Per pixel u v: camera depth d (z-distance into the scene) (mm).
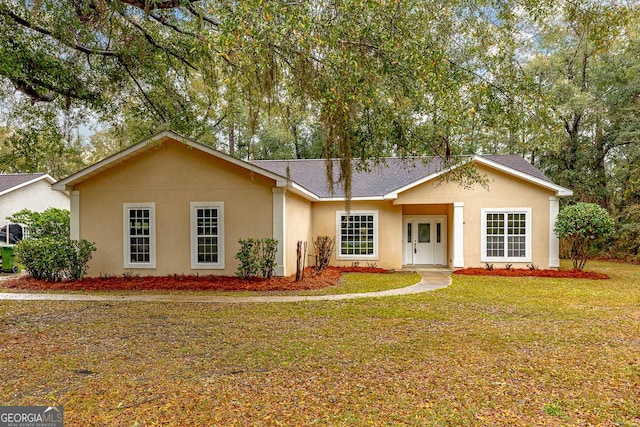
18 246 11492
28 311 7840
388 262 15562
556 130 6602
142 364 4887
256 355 5191
